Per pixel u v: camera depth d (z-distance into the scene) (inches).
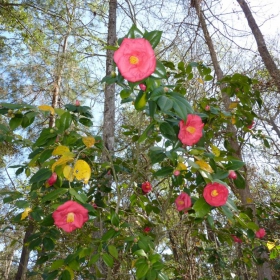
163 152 69.1
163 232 85.3
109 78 62.6
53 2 246.5
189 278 110.4
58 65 230.2
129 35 52.6
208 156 62.1
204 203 60.3
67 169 57.2
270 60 185.3
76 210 53.5
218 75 155.1
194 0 165.2
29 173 94.1
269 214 105.2
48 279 61.6
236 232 85.9
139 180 108.7
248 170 157.1
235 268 125.1
